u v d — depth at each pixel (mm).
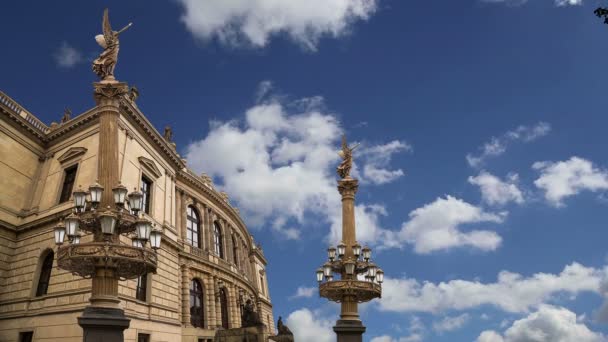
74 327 28375
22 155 37781
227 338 37219
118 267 15141
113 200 16547
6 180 36156
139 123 36875
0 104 35938
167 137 45125
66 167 36531
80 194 16547
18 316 32156
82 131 36938
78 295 29188
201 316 43719
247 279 56531
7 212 35719
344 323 23203
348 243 25234
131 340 30922
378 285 24078
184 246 43094
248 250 70125
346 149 27688
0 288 34344
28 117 38969
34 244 34500
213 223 51281
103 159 17094
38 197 37188
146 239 16125
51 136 39094
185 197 46219
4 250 35031
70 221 15594
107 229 15289
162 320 35562
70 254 14789
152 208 37719
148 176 38031
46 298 31047
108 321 14250
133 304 32250
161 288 36594
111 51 19016
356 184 26766
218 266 47125
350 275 23906
